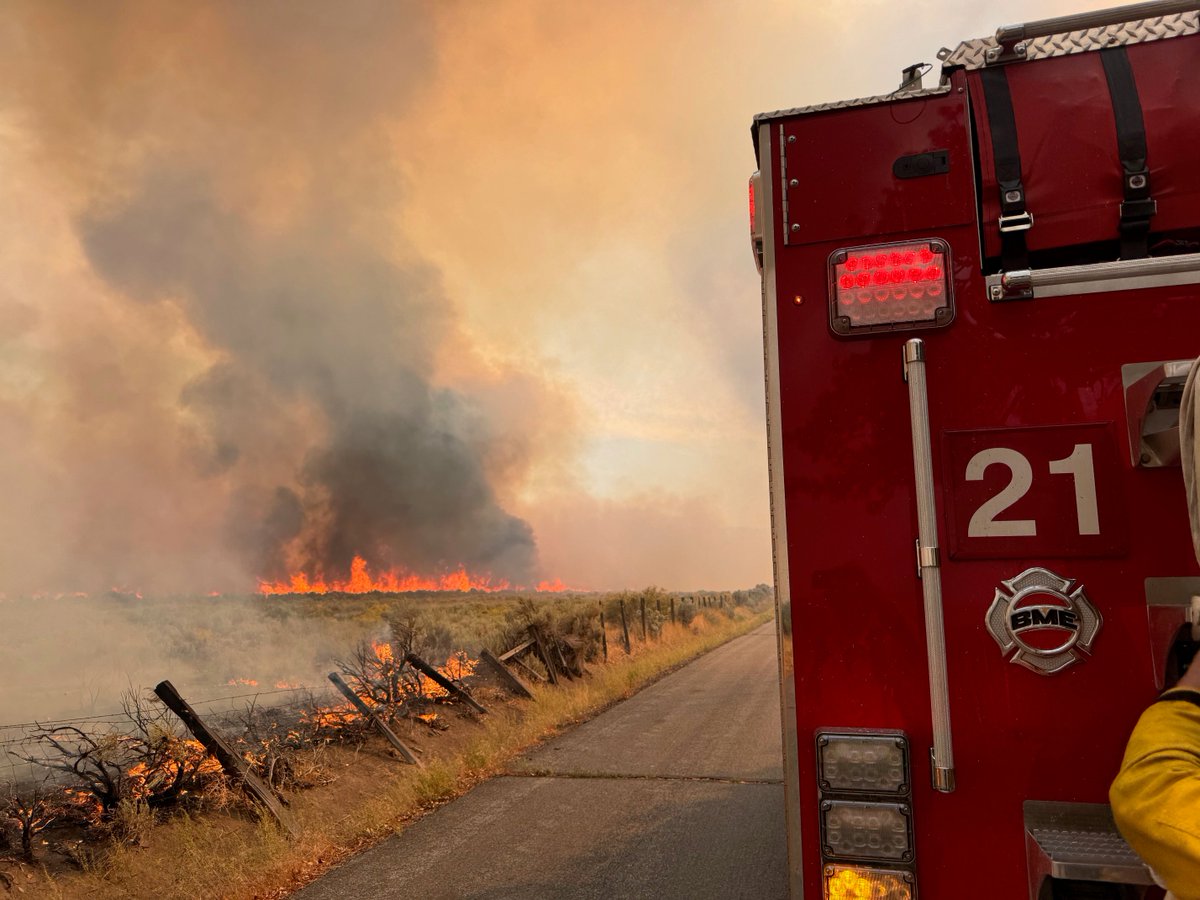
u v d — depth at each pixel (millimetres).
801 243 2107
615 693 12117
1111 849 1623
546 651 12516
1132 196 1927
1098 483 1809
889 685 1886
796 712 1936
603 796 6555
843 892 1844
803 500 2002
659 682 13742
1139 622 1744
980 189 2031
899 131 2102
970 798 1792
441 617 20078
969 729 1805
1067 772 1745
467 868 4980
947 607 1847
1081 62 2092
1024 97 2072
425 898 4523
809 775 1914
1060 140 2006
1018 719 1782
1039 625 1783
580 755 8078
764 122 2191
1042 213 1974
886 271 2025
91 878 4434
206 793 5582
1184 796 1106
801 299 2086
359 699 8055
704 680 13797
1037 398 1877
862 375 2016
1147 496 1780
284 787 6195
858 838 1846
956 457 1893
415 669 9969
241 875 4656
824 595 1951
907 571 1912
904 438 1963
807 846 1902
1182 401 1412
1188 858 1078
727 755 7906
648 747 8383
